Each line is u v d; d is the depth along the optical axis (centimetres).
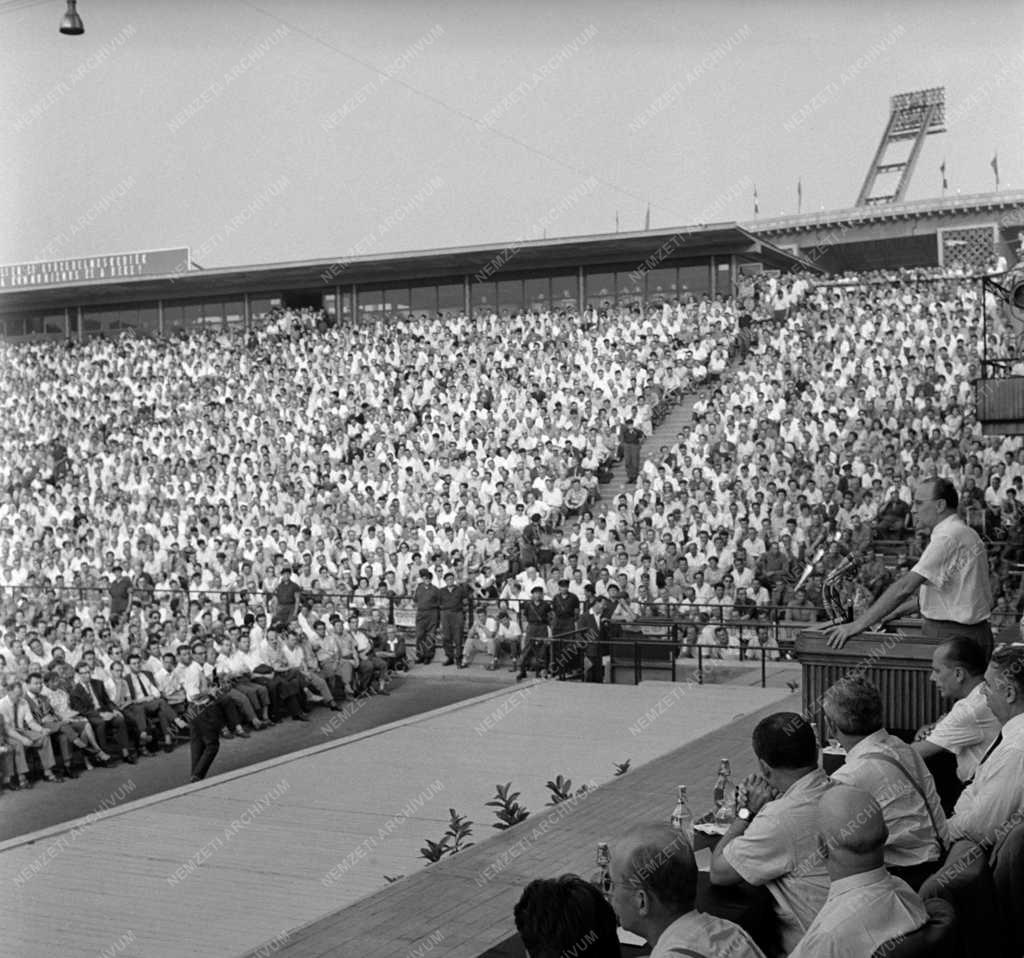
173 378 4303
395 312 4559
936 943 396
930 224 4584
